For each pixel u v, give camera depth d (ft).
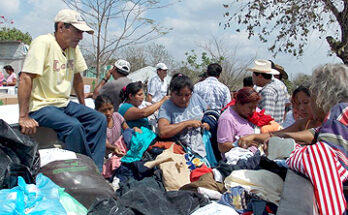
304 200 5.31
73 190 8.84
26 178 8.23
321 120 7.32
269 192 8.33
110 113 13.57
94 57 33.68
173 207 8.35
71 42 11.86
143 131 13.58
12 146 8.76
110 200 8.30
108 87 21.79
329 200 5.96
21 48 68.13
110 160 12.59
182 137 13.60
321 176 6.09
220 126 13.32
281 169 8.80
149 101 28.99
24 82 10.87
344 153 6.34
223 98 19.69
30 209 6.89
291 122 14.66
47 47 11.36
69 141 11.45
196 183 9.91
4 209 6.64
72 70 12.60
